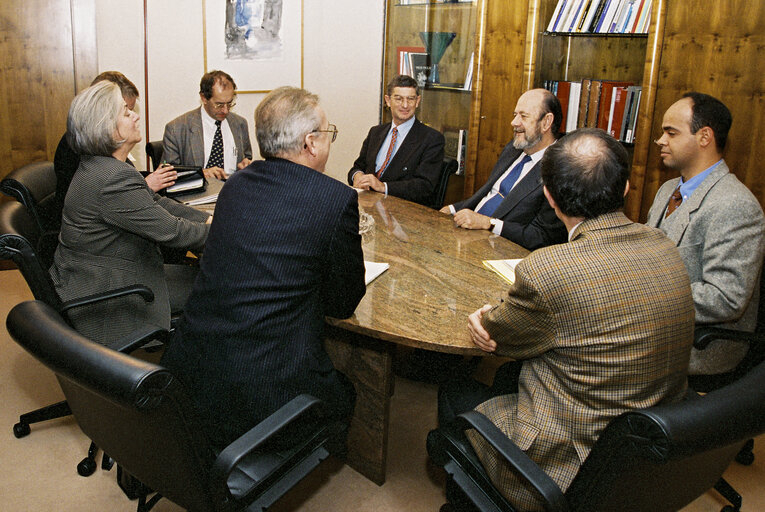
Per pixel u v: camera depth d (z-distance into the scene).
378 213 2.80
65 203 1.97
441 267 2.08
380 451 2.04
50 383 2.62
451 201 4.29
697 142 2.00
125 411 1.11
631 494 1.12
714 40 2.94
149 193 2.00
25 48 3.59
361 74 4.93
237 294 1.39
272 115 1.46
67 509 1.92
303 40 4.61
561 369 1.30
